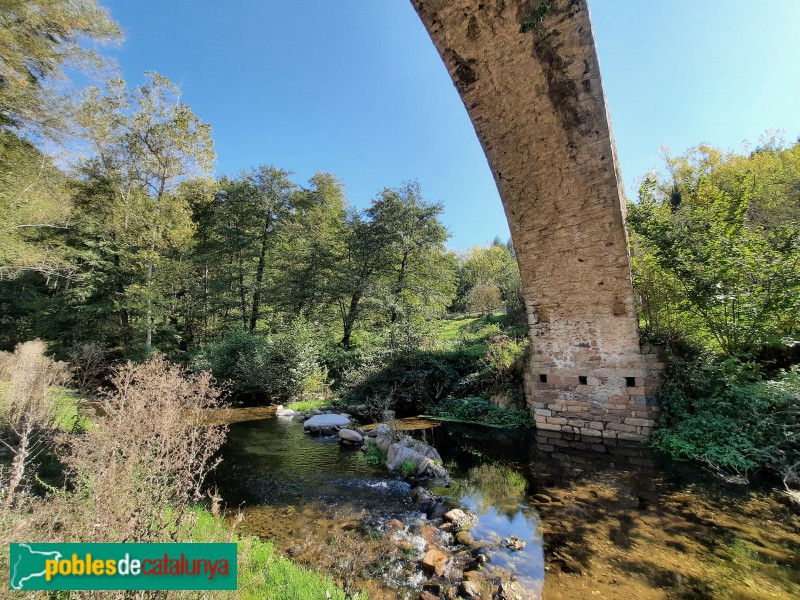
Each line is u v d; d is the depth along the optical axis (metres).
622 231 5.95
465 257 39.56
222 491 4.39
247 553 2.48
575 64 4.93
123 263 13.80
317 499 4.18
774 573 2.66
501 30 4.86
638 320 6.55
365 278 15.18
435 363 9.95
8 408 4.88
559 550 3.02
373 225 15.19
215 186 14.59
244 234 16.36
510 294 16.31
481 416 8.29
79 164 10.14
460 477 4.86
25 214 8.63
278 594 2.18
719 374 5.65
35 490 3.21
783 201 12.08
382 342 11.37
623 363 6.52
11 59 6.67
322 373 12.10
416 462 5.09
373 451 5.88
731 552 2.93
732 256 5.78
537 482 4.59
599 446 6.08
